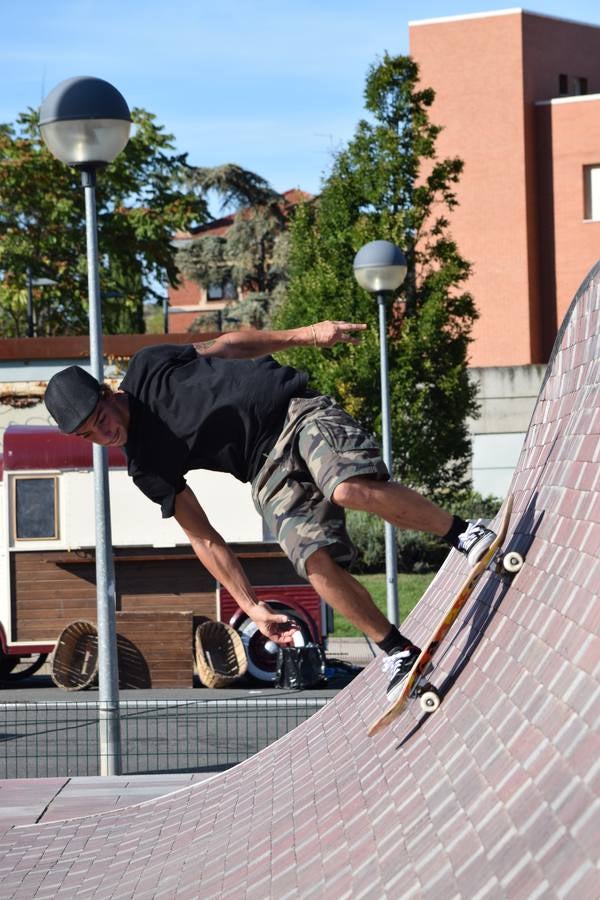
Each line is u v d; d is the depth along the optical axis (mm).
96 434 7039
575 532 6227
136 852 8609
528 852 4516
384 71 35031
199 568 24016
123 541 24016
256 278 67875
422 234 36125
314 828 7059
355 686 10250
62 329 53625
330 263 35469
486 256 57344
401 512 6754
